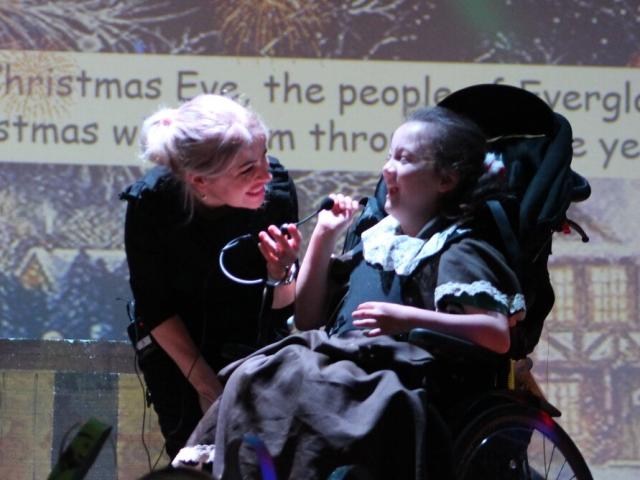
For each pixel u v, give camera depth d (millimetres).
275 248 4680
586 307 9180
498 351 4289
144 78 9039
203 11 9039
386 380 4105
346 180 9047
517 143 4805
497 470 4285
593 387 9133
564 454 4422
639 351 9180
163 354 5035
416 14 9117
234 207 4879
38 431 6176
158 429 6152
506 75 9164
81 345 6207
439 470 4070
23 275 8938
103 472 6086
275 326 5066
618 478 9070
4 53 9008
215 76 9039
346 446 3994
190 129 4621
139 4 9031
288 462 4043
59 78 9016
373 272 4551
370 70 9086
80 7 9031
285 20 9062
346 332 4445
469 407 4293
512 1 9156
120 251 9000
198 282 4918
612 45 9219
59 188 8977
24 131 8984
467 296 4289
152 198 4824
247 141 4621
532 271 4590
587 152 9211
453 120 4559
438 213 4555
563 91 9195
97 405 6188
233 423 4117
